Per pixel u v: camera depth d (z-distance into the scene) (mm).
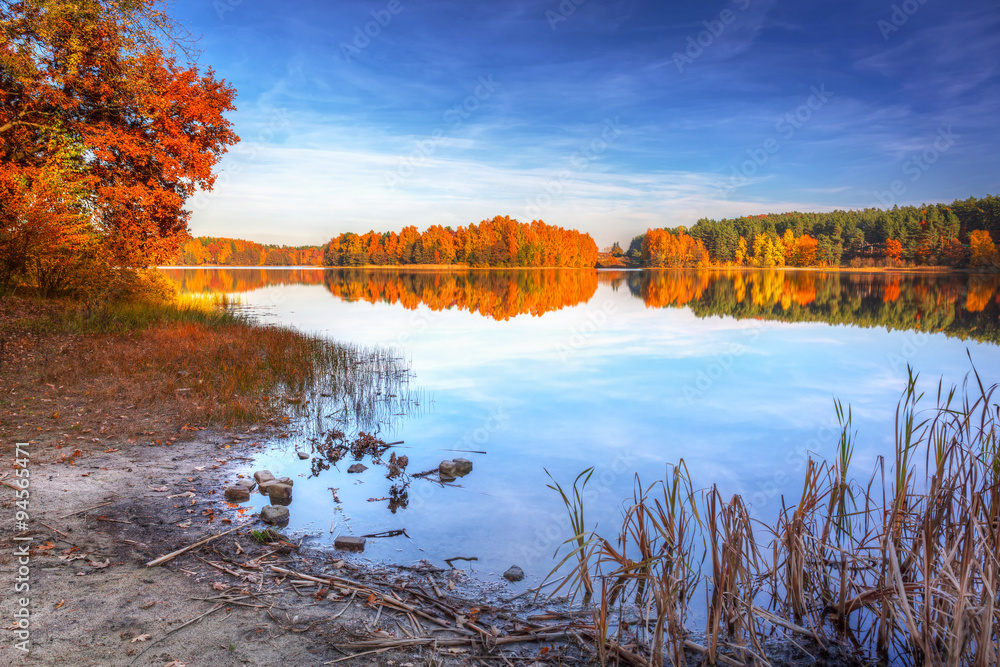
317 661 3320
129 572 4195
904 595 3441
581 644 3602
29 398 8625
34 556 4281
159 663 3184
